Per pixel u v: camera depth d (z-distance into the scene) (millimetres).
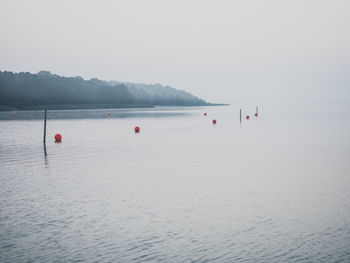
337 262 8367
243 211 12312
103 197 14406
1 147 31516
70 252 9133
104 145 32812
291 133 43250
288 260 8500
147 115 104375
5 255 8969
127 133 45125
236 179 17547
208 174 18891
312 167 20562
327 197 13930
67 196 14625
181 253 9000
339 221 11109
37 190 15688
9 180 17828
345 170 19453
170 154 26703
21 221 11578
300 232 10258
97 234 10383
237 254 8891
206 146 31547
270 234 10156
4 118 83875
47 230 10750
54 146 32125
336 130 46562
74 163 22922
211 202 13484
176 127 55875
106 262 8539
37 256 8906
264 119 77688
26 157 25656
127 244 9625
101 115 103062
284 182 16703
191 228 10758
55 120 75375
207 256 8805
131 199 14047
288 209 12445
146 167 21203
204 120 76875
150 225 11070
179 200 13820
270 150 28375
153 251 9148
